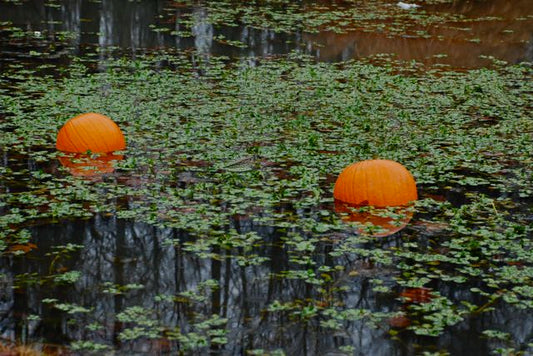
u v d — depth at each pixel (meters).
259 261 7.00
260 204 8.27
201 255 7.08
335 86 13.81
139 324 5.88
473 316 6.14
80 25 19.19
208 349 5.57
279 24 20.25
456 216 7.97
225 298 6.35
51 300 6.20
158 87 13.27
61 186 8.62
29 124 10.85
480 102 12.93
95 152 9.73
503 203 8.54
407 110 12.24
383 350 5.62
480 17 21.98
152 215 7.82
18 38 17.27
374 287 6.57
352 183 8.38
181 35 18.41
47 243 7.26
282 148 10.09
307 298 6.38
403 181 8.41
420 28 20.33
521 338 5.84
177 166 9.38
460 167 9.69
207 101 12.46
